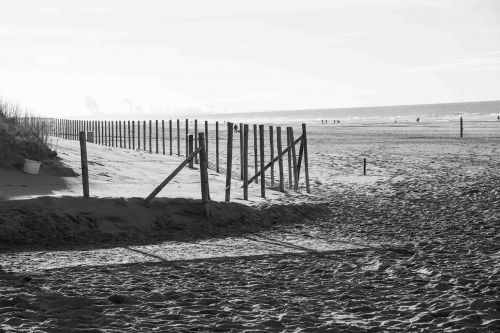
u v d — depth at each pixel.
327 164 30.72
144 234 14.41
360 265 10.90
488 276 9.66
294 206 17.83
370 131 69.94
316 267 10.72
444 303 8.06
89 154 24.20
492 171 27.12
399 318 7.46
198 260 11.39
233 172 26.09
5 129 19.66
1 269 10.43
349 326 7.05
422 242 13.02
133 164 23.50
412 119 118.12
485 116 115.88
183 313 7.58
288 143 21.64
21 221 13.62
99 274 10.03
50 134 28.67
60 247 12.74
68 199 14.99
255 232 14.90
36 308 7.65
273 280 9.71
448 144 45.28
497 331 6.80
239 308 7.88
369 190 21.89
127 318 7.27
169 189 18.66
